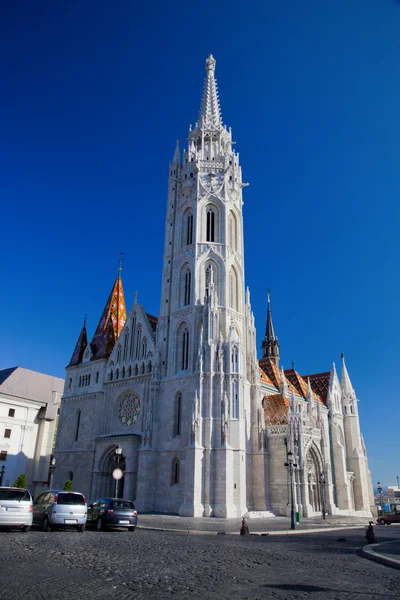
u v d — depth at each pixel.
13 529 33.72
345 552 27.19
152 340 76.44
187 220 82.25
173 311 75.50
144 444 68.12
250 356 74.56
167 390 70.69
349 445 101.25
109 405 79.00
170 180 87.12
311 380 110.75
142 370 76.06
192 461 60.66
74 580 16.19
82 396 84.25
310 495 71.56
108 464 74.88
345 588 16.12
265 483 66.75
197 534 37.34
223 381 65.50
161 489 65.50
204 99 93.50
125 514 37.19
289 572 19.39
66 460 81.69
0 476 91.50
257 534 38.69
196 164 83.25
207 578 17.41
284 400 73.94
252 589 15.69
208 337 68.00
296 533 41.62
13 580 15.89
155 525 44.12
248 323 77.31
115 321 91.06
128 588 15.23
